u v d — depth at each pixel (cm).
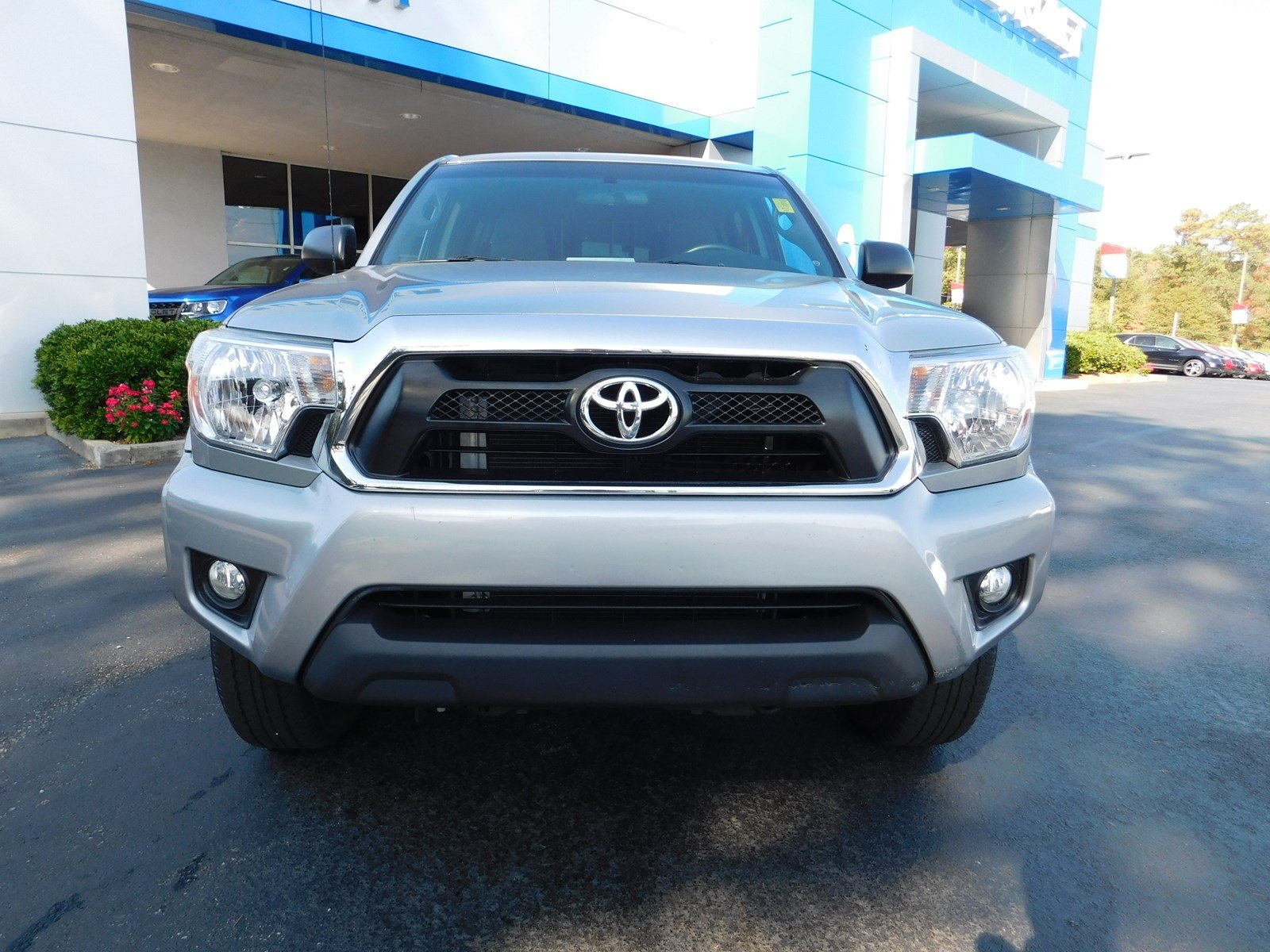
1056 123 1712
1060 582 432
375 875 194
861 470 178
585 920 180
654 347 170
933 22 1413
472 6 1105
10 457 684
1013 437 200
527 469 175
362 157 1561
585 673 174
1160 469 781
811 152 1223
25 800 221
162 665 305
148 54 999
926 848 207
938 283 2067
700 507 170
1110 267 2623
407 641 172
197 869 195
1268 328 7556
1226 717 282
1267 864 204
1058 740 263
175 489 192
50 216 783
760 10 1249
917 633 179
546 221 293
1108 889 193
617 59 1273
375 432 173
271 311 201
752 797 227
